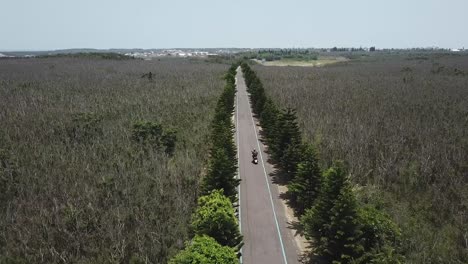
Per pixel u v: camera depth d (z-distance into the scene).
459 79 134.12
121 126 64.25
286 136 48.78
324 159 51.38
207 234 27.58
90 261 30.59
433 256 31.36
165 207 38.12
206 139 61.59
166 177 45.78
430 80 132.88
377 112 75.50
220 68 198.25
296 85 121.62
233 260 23.78
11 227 34.44
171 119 71.38
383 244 29.17
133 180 44.00
